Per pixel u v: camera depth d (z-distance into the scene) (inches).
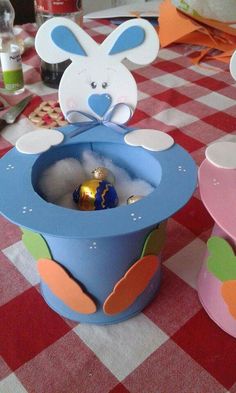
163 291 11.2
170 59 24.3
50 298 10.6
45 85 20.9
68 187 11.1
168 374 9.1
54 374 9.1
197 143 16.8
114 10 29.6
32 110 18.6
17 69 19.5
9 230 13.0
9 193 9.3
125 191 11.0
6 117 17.7
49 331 10.1
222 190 9.6
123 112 12.2
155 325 10.3
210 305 10.4
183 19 24.7
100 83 11.9
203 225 13.4
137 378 9.0
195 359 9.5
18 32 25.7
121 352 9.6
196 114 18.9
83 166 11.5
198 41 25.6
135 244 9.2
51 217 8.6
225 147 11.0
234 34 24.8
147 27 11.2
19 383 8.9
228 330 10.0
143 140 11.1
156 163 10.6
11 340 9.8
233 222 8.6
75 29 11.3
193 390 8.8
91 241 8.7
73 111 12.1
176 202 9.1
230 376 9.1
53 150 11.0
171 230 13.2
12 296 10.9
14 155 10.6
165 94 20.5
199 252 12.4
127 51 11.5
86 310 10.1
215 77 22.4
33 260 12.0
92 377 9.1
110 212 8.7
